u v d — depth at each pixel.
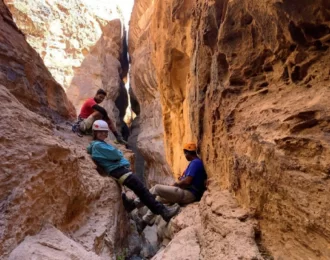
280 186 2.22
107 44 18.73
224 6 3.98
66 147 2.93
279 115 2.56
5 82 4.51
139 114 18.80
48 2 16.58
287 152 2.20
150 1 16.59
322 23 2.37
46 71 6.79
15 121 2.53
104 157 4.32
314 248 1.88
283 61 2.94
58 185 2.69
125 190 5.79
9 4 15.62
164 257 2.77
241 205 2.87
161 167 13.62
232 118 3.41
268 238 2.39
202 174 4.52
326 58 2.42
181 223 3.56
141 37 17.03
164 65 7.04
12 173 2.19
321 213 1.81
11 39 5.30
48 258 2.00
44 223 2.39
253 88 3.37
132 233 4.84
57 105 7.13
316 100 2.28
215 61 4.07
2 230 1.93
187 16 6.01
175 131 7.95
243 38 3.52
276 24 2.76
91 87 16.39
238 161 2.91
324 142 1.95
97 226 3.30
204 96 4.75
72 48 16.77
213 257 2.41
